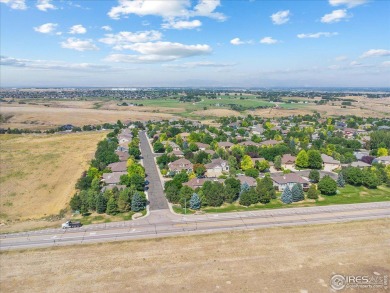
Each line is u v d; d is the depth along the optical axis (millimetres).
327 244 70562
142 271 60844
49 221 85688
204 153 141375
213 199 92688
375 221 82062
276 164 133125
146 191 107375
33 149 172750
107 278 58938
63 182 118875
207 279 58156
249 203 93625
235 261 63844
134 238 73750
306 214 86812
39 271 61562
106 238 74062
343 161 139000
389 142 168750
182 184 105875
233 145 168500
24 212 94000
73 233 77312
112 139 185625
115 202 89750
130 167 118188
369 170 116125
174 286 56344
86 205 90750
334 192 102250
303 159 133375
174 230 77688
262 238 73188
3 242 73375
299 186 98312
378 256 65875
